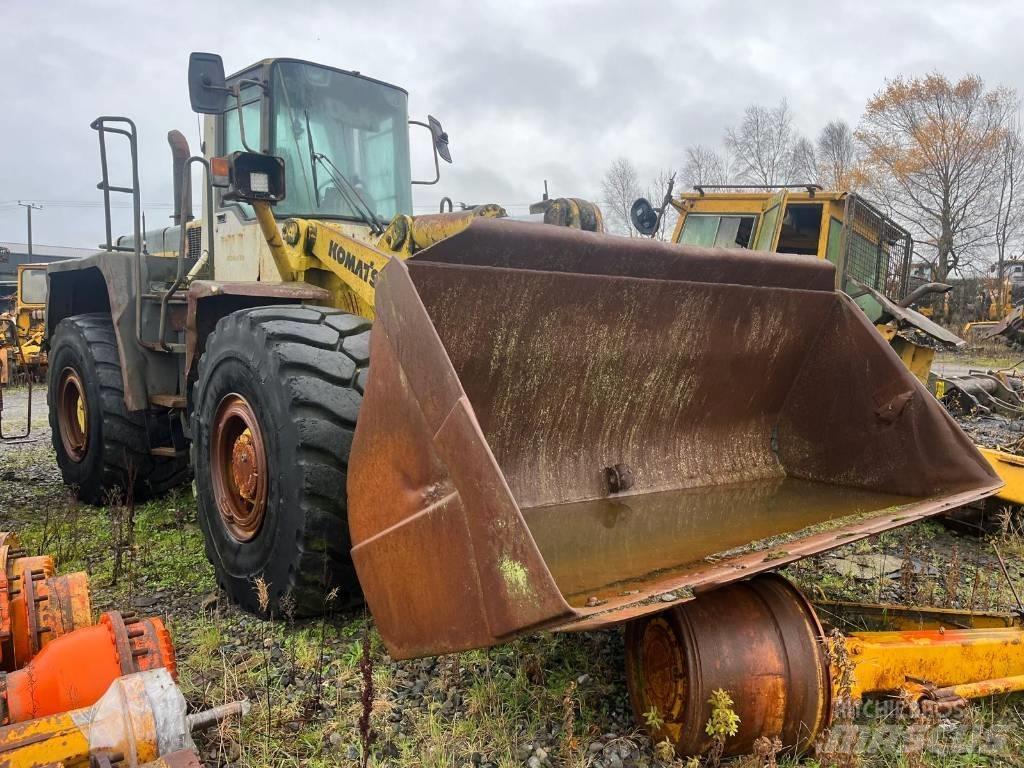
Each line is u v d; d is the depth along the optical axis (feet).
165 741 5.32
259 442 9.97
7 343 42.65
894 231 31.14
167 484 16.34
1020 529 13.58
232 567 10.62
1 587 7.25
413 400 6.57
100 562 12.68
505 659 8.91
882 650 7.47
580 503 9.28
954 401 30.14
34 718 6.07
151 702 5.41
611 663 8.79
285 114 13.33
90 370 15.79
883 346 9.98
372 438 7.09
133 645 6.63
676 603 5.82
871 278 29.86
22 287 47.14
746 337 10.20
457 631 6.13
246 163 11.21
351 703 8.08
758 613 7.04
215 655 9.25
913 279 66.64
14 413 33.40
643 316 9.30
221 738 7.43
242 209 14.44
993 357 62.39
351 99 14.21
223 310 12.57
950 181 97.45
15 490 18.12
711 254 9.34
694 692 6.63
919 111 100.37
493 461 5.80
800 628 7.04
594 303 8.83
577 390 9.29
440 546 6.27
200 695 8.32
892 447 9.86
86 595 7.73
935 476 9.41
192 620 10.31
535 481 9.17
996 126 97.14
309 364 9.52
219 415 10.95
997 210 99.66
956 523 14.47
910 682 7.54
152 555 12.97
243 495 10.35
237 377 10.35
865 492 9.93
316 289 11.71
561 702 7.96
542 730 7.56
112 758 5.18
